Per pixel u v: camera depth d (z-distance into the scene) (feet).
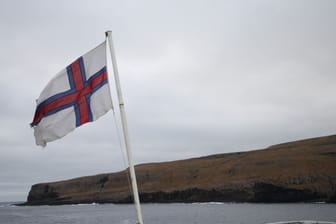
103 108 35.01
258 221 288.71
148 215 413.18
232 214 381.40
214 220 312.71
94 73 35.63
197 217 355.56
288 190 645.51
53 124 36.09
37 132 36.91
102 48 35.45
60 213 541.34
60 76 36.40
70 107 35.96
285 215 342.44
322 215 331.16
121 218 387.34
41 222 367.66
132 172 31.58
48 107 36.40
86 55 35.94
